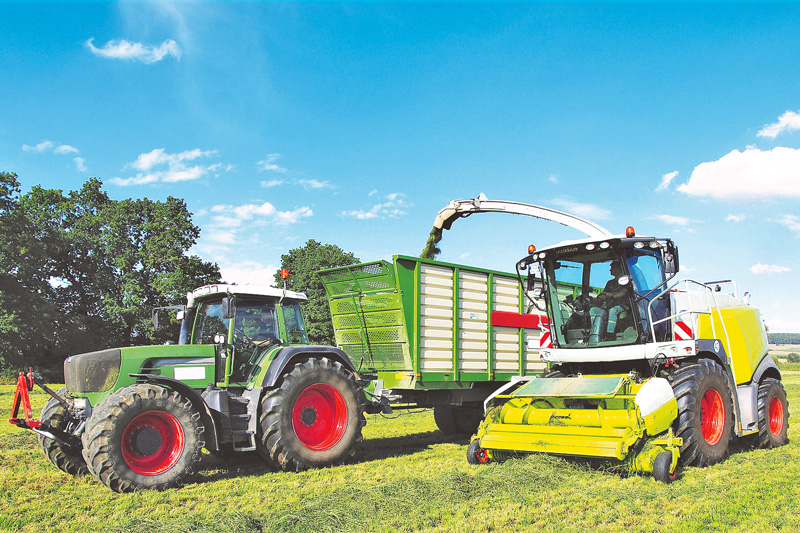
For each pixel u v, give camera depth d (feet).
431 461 23.03
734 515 14.46
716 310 24.63
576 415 20.84
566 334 24.94
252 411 21.49
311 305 139.85
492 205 28.40
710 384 21.59
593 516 14.52
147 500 17.13
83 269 136.36
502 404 23.13
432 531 13.50
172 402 19.17
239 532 13.53
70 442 20.76
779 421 26.66
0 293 110.83
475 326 28.58
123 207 139.85
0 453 25.55
